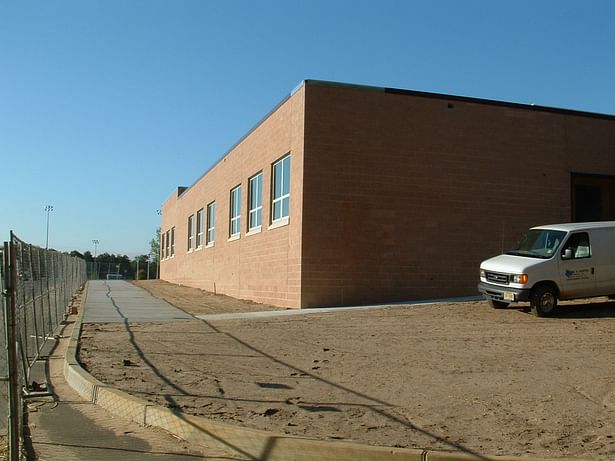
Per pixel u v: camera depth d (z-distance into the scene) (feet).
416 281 66.03
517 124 71.61
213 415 23.17
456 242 67.82
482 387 27.30
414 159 67.10
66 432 22.75
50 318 47.88
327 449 19.02
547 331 41.65
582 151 74.28
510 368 31.01
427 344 38.34
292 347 38.32
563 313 49.03
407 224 66.28
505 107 71.26
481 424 21.99
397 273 65.51
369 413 23.50
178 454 20.36
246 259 84.64
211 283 110.93
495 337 40.04
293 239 65.46
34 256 40.32
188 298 89.25
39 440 21.80
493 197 69.77
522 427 21.59
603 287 49.03
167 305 72.28
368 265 64.69
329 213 64.03
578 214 78.64
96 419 24.54
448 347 37.17
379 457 18.60
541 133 72.54
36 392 28.89
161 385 28.07
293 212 66.08
